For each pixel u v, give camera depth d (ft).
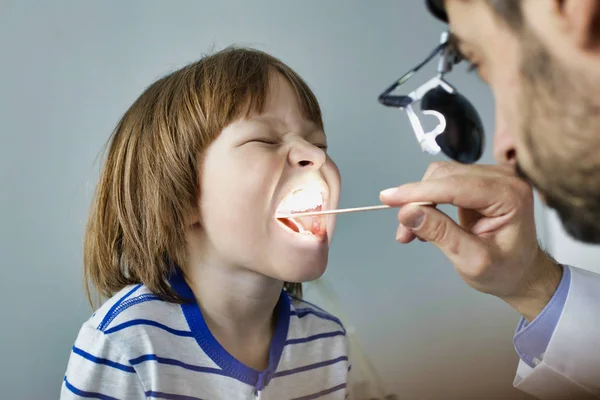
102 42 3.64
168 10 3.75
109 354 2.56
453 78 4.04
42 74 3.53
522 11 1.39
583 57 1.31
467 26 1.59
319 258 2.60
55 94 3.55
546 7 1.32
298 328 3.10
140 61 3.69
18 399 3.41
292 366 2.98
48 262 3.49
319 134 2.90
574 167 1.43
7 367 3.40
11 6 3.50
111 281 3.18
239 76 2.77
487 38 1.54
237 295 2.79
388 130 4.06
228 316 2.84
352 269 4.00
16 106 3.48
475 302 4.13
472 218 2.33
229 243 2.62
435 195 2.10
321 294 3.98
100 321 2.67
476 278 2.23
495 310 4.15
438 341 4.05
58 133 3.55
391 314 4.02
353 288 4.00
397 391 3.94
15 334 3.42
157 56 3.72
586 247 3.88
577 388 2.41
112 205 3.14
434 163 2.41
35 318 3.46
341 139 3.99
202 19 3.80
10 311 3.42
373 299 4.01
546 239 4.13
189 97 2.82
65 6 3.58
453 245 2.13
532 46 1.39
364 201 4.02
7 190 3.44
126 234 3.04
